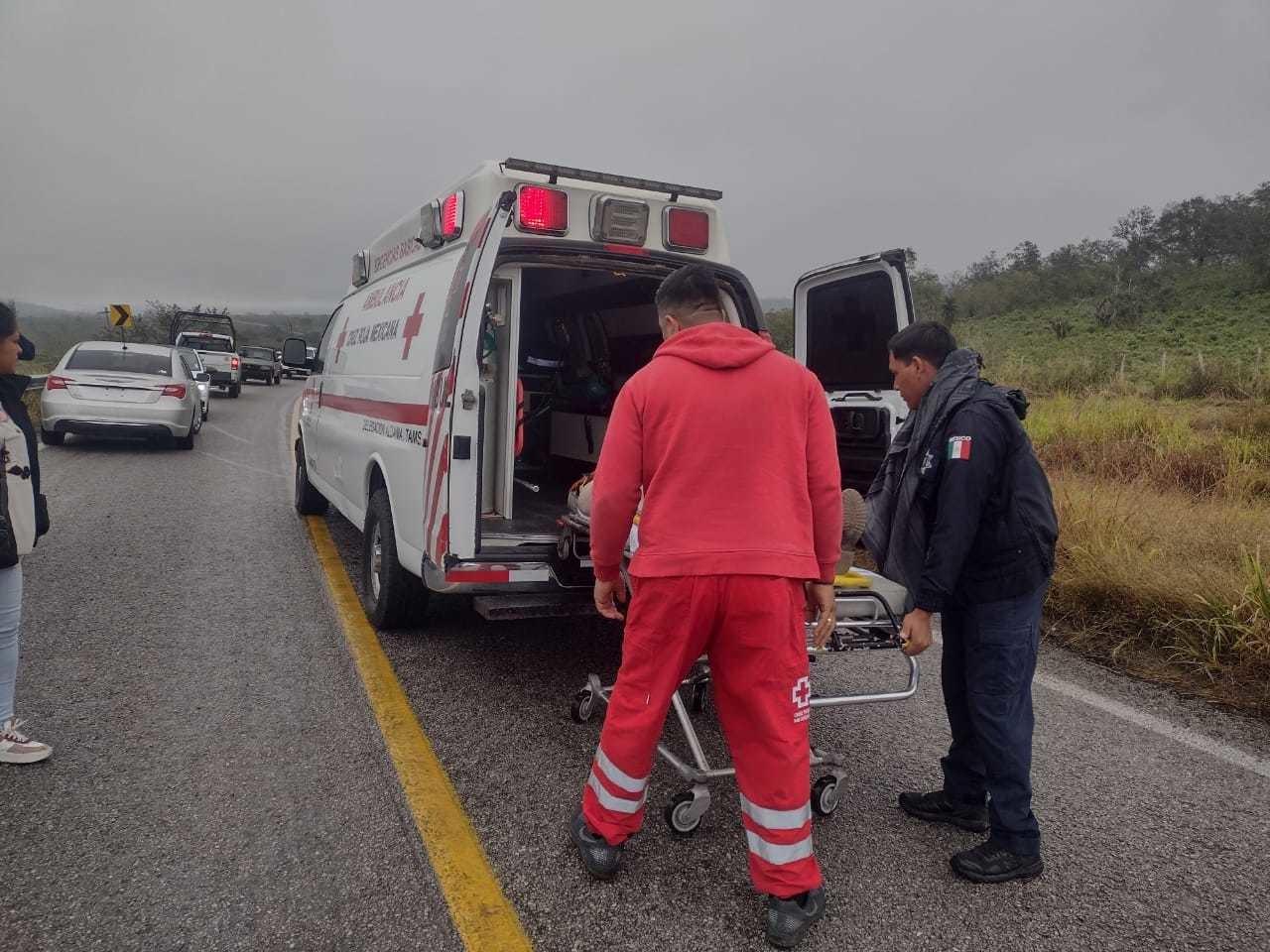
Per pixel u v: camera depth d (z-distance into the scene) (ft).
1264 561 18.15
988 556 9.28
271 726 12.34
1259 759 12.55
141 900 8.38
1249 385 49.49
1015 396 9.46
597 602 9.20
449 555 12.80
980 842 10.27
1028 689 9.44
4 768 10.84
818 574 8.38
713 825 10.37
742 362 8.36
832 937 8.40
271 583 19.48
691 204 14.97
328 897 8.57
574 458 21.06
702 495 8.21
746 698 8.29
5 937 7.78
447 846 9.52
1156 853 10.09
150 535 23.63
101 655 14.69
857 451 16.80
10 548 10.36
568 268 14.01
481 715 13.03
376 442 16.75
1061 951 8.32
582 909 8.61
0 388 10.52
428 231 15.56
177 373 40.75
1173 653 16.33
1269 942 8.56
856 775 11.88
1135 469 28.55
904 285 15.53
